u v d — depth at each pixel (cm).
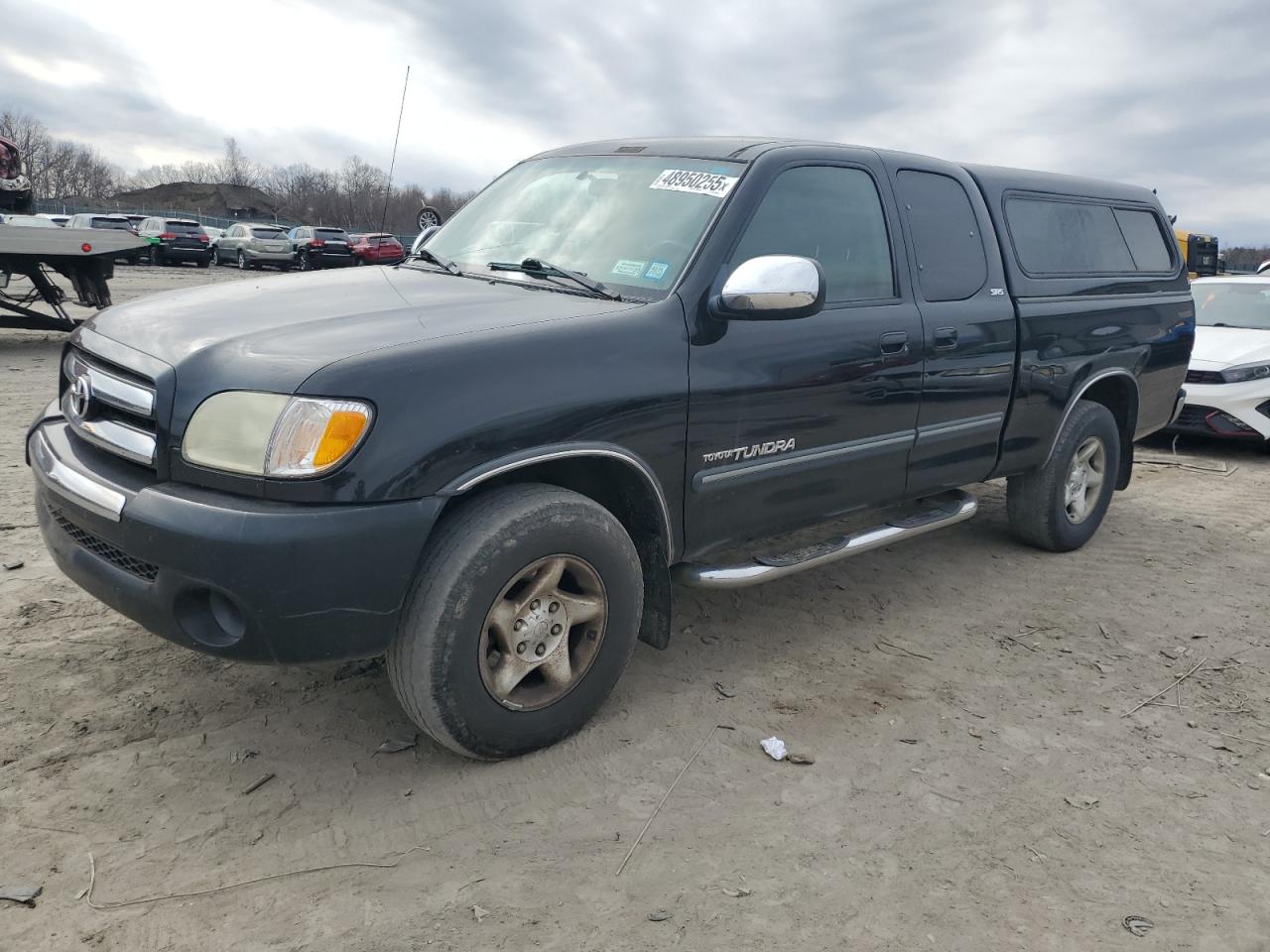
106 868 236
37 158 7600
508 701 283
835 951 222
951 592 462
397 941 218
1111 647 407
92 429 280
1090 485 524
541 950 218
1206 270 2266
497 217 392
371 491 245
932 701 349
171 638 255
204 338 271
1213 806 290
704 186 345
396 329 273
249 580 237
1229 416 815
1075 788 296
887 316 376
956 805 284
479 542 264
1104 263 512
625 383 293
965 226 429
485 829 261
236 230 3397
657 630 329
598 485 321
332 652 250
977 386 422
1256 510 646
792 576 469
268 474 240
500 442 266
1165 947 229
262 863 242
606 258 338
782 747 309
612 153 390
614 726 318
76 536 279
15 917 218
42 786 266
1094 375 493
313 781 278
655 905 235
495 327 279
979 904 241
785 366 337
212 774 278
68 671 329
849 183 379
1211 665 393
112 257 1118
